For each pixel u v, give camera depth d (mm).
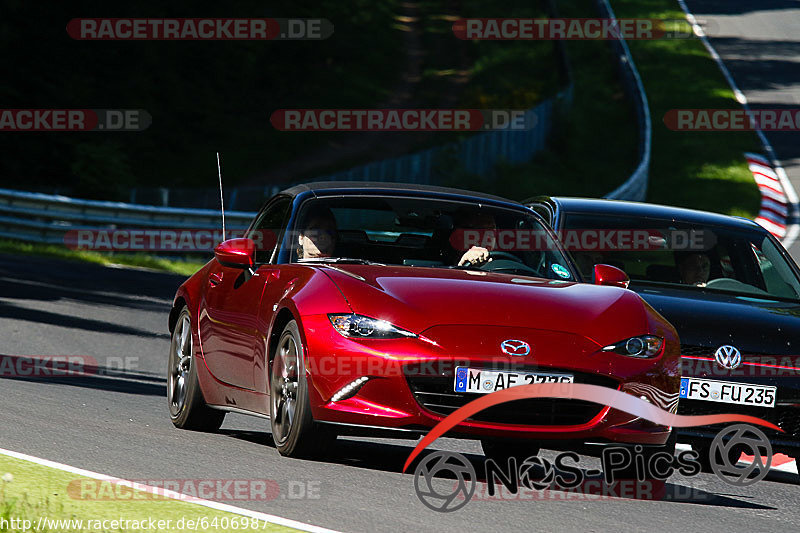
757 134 132250
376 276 18578
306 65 152750
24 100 108812
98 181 91688
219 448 18906
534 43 176500
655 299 23656
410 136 134000
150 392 28609
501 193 104562
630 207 27766
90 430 19578
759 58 172625
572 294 18812
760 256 26734
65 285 50219
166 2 141375
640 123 128750
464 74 164625
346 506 14516
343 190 21203
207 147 121125
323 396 17203
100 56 125938
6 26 115938
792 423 22422
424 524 13852
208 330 21312
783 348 22578
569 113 130125
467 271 19609
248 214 71500
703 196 105062
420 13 198000
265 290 19469
